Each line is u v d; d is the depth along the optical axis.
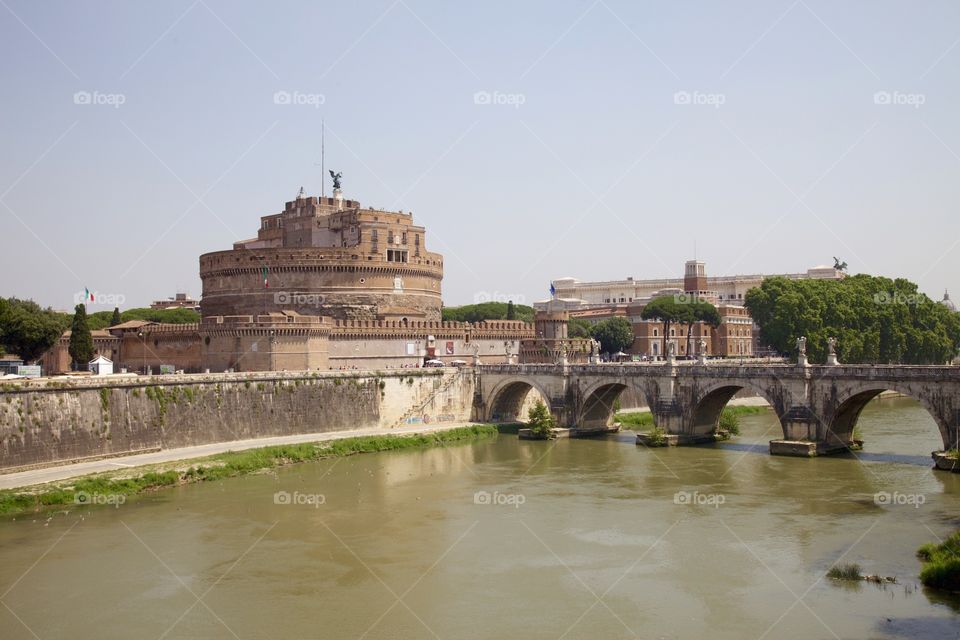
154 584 75.38
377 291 198.50
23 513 97.06
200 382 135.25
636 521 93.75
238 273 197.62
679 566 78.81
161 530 90.88
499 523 94.00
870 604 68.56
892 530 87.19
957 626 64.00
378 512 98.69
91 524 92.88
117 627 66.62
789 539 85.56
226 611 69.50
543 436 155.25
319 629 66.12
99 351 191.12
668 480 114.19
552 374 164.50
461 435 157.50
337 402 155.50
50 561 80.94
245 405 141.50
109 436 121.62
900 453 128.50
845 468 117.56
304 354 168.38
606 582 75.25
